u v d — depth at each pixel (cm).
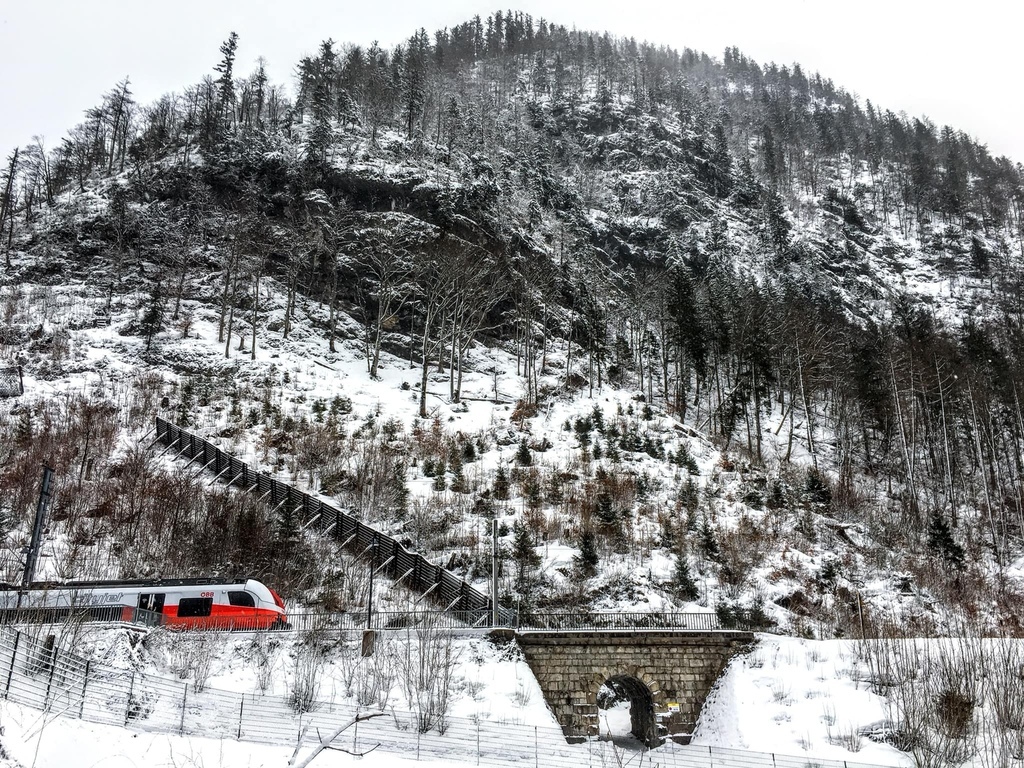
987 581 5044
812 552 4775
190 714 2431
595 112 13788
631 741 3316
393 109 11431
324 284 7738
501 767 2569
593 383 7394
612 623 3722
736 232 11788
